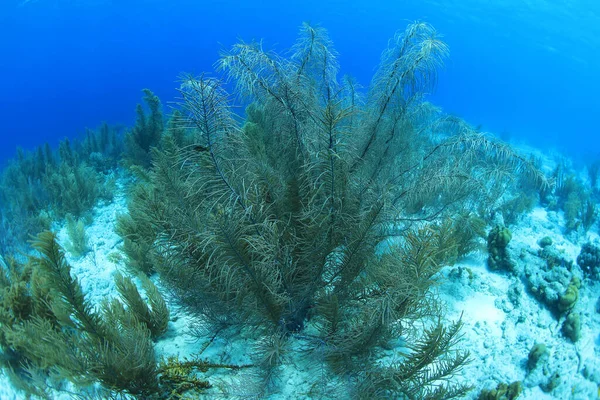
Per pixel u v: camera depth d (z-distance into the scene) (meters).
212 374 3.23
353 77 4.32
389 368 2.79
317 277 3.26
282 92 3.28
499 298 4.38
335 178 2.88
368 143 3.98
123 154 8.75
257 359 3.03
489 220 5.77
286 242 3.26
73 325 3.12
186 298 3.35
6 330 3.23
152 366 2.96
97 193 7.06
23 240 5.71
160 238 3.35
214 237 2.60
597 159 12.06
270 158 3.96
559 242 5.79
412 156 4.93
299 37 3.96
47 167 7.80
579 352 3.79
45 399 3.16
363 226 2.90
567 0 33.88
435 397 2.64
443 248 3.57
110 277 4.73
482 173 4.70
